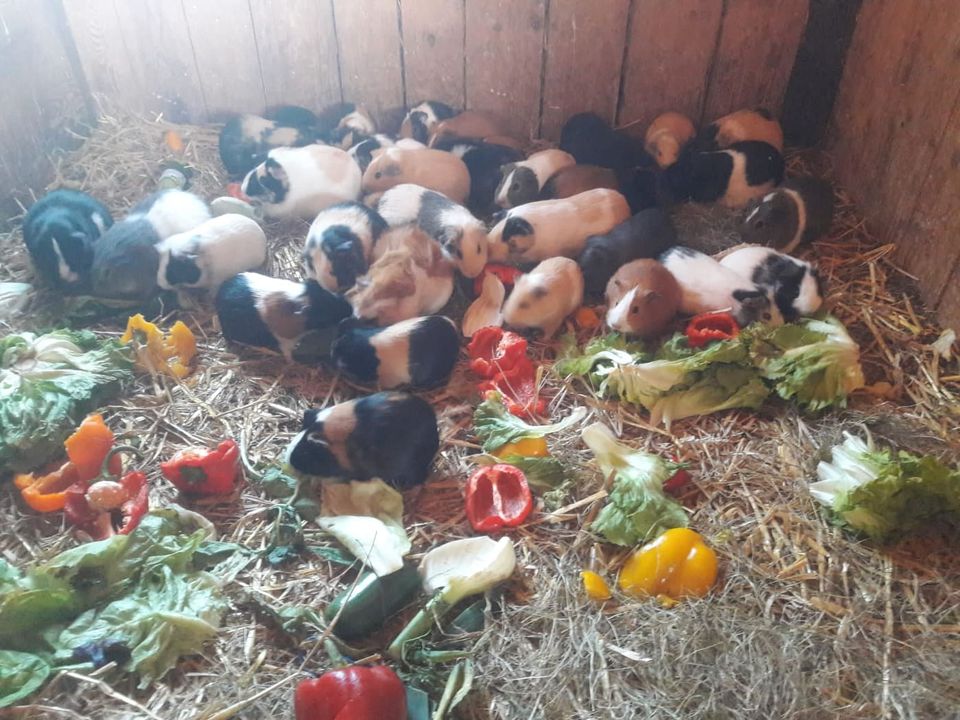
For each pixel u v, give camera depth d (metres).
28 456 1.16
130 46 1.80
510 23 1.72
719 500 1.13
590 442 1.14
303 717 0.84
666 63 1.76
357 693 0.83
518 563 1.05
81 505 1.09
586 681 0.92
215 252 1.40
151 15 1.75
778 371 1.25
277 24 1.76
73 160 1.78
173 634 0.94
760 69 1.76
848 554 1.05
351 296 1.35
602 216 1.48
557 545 1.07
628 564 1.04
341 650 0.95
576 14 1.70
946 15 1.35
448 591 0.98
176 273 1.39
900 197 1.50
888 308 1.42
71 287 1.41
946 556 1.05
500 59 1.78
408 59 1.80
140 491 1.10
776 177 1.62
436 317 1.29
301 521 1.09
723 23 1.70
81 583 1.00
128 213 1.52
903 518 1.05
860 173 1.64
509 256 1.48
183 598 0.98
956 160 1.32
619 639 0.96
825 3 1.66
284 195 1.59
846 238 1.58
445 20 1.73
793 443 1.20
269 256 1.56
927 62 1.41
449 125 1.75
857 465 1.10
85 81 1.85
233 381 1.32
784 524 1.09
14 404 1.18
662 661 0.93
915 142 1.44
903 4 1.49
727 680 0.91
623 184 1.62
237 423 1.25
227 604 1.00
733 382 1.24
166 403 1.28
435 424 1.15
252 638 0.97
